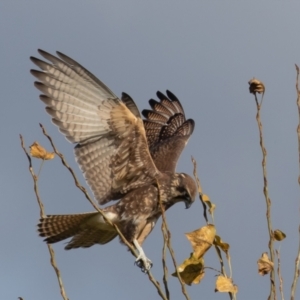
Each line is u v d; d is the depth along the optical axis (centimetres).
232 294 750
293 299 729
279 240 783
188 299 710
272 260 753
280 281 744
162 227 761
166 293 748
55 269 830
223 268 779
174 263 734
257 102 823
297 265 748
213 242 785
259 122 814
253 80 822
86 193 852
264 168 796
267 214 779
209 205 829
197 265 779
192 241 784
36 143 909
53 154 912
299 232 775
